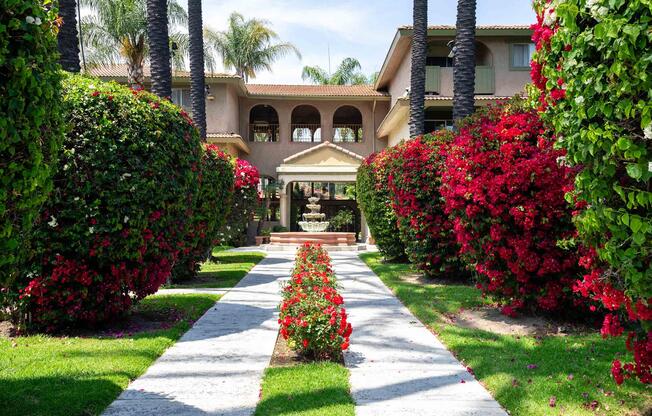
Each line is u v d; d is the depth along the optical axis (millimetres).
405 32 20547
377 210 14438
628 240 3125
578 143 3242
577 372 4664
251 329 6770
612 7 2811
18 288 6016
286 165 26016
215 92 25141
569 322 6758
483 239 6738
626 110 2803
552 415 3768
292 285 6453
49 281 6062
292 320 5320
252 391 4375
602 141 3020
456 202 6953
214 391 4375
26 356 5199
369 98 27844
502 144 6441
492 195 6285
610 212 3062
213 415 3846
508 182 6184
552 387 4266
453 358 5398
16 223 3451
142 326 6879
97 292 6316
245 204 16250
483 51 22969
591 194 3230
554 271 6180
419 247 10797
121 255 6258
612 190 3129
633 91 2787
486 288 7277
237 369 4996
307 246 11938
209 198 10875
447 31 21203
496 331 6445
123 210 6152
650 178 2957
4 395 4078
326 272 7980
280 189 25984
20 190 3246
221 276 12242
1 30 2939
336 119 32844
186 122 7410
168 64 12906
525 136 6363
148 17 12797
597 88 2967
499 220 6414
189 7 16953
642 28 2637
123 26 21016
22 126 3176
